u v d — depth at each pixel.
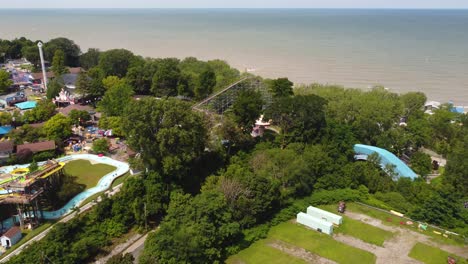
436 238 77.75
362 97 137.62
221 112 132.62
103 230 76.12
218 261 67.81
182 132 83.81
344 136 110.19
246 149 107.94
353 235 78.69
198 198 74.50
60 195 83.12
